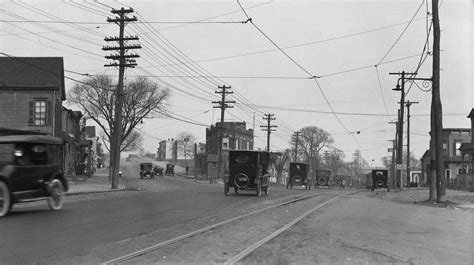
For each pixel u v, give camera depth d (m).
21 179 15.38
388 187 49.41
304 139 116.31
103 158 156.00
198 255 9.05
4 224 12.75
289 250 9.83
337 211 19.30
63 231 11.68
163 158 182.25
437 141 25.56
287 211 18.66
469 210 20.97
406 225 14.83
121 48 36.03
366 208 21.28
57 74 41.94
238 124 96.19
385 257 9.28
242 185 28.50
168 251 9.40
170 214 16.31
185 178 83.88
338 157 139.88
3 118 40.31
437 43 25.62
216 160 82.81
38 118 40.41
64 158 44.84
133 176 87.38
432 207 22.83
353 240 11.35
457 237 12.39
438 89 25.66
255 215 16.69
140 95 58.25
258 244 10.43
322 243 10.79
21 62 42.47
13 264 7.95
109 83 57.06
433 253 9.95
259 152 28.61
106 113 57.69
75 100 57.97
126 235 11.30
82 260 8.32
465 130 65.38
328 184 65.25
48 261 8.20
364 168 164.12
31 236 10.79
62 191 17.55
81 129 77.38
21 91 40.47
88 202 20.91
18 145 15.47
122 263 8.21
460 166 62.75
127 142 94.19
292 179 50.22
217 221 14.56
